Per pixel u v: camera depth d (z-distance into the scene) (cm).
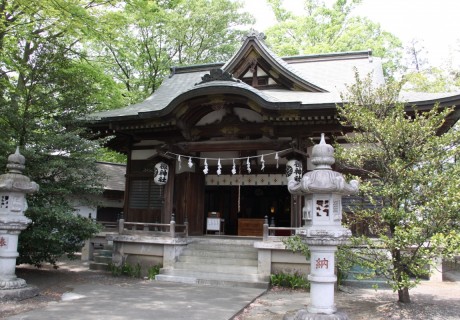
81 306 779
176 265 1197
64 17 1138
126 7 1395
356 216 839
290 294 981
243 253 1222
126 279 1160
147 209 1456
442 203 698
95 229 1066
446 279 1227
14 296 808
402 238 708
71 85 1093
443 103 1059
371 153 811
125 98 2336
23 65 1053
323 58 1845
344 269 777
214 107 1256
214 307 791
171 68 2022
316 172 697
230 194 2003
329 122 1221
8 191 848
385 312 753
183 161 1440
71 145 1044
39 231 970
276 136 1291
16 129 1014
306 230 681
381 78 1602
